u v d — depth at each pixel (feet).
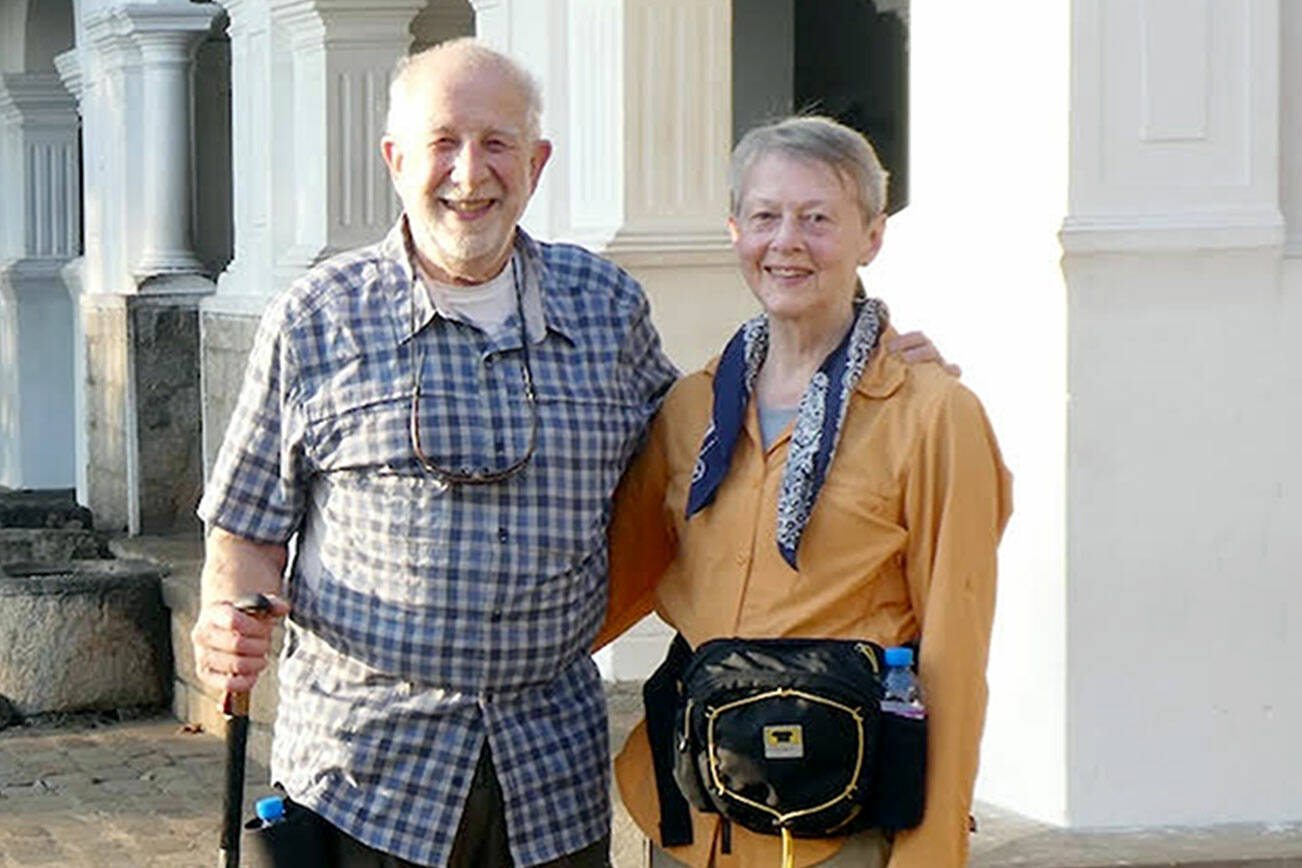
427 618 16.38
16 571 43.45
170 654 41.47
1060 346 22.75
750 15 40.70
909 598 15.88
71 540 49.32
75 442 63.10
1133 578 22.90
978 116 23.94
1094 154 22.67
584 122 32.53
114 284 53.42
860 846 15.64
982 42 23.84
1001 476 15.96
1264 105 22.84
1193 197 22.79
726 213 32.22
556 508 16.58
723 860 16.24
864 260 16.25
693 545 16.38
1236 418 22.93
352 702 16.58
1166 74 22.75
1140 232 22.61
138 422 50.47
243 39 46.01
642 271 31.89
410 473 16.35
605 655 31.48
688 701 15.65
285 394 16.61
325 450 16.53
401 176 16.49
